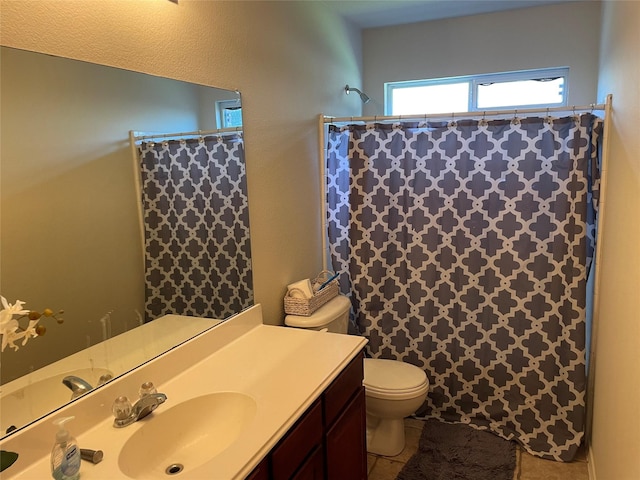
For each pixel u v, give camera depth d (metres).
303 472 1.37
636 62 1.42
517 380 2.44
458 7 2.87
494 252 2.39
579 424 2.31
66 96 1.23
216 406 1.44
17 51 1.10
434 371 2.61
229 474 1.06
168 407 1.36
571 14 2.84
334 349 1.75
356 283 2.64
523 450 2.40
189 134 1.66
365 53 3.34
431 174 2.45
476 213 2.40
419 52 3.21
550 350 2.35
